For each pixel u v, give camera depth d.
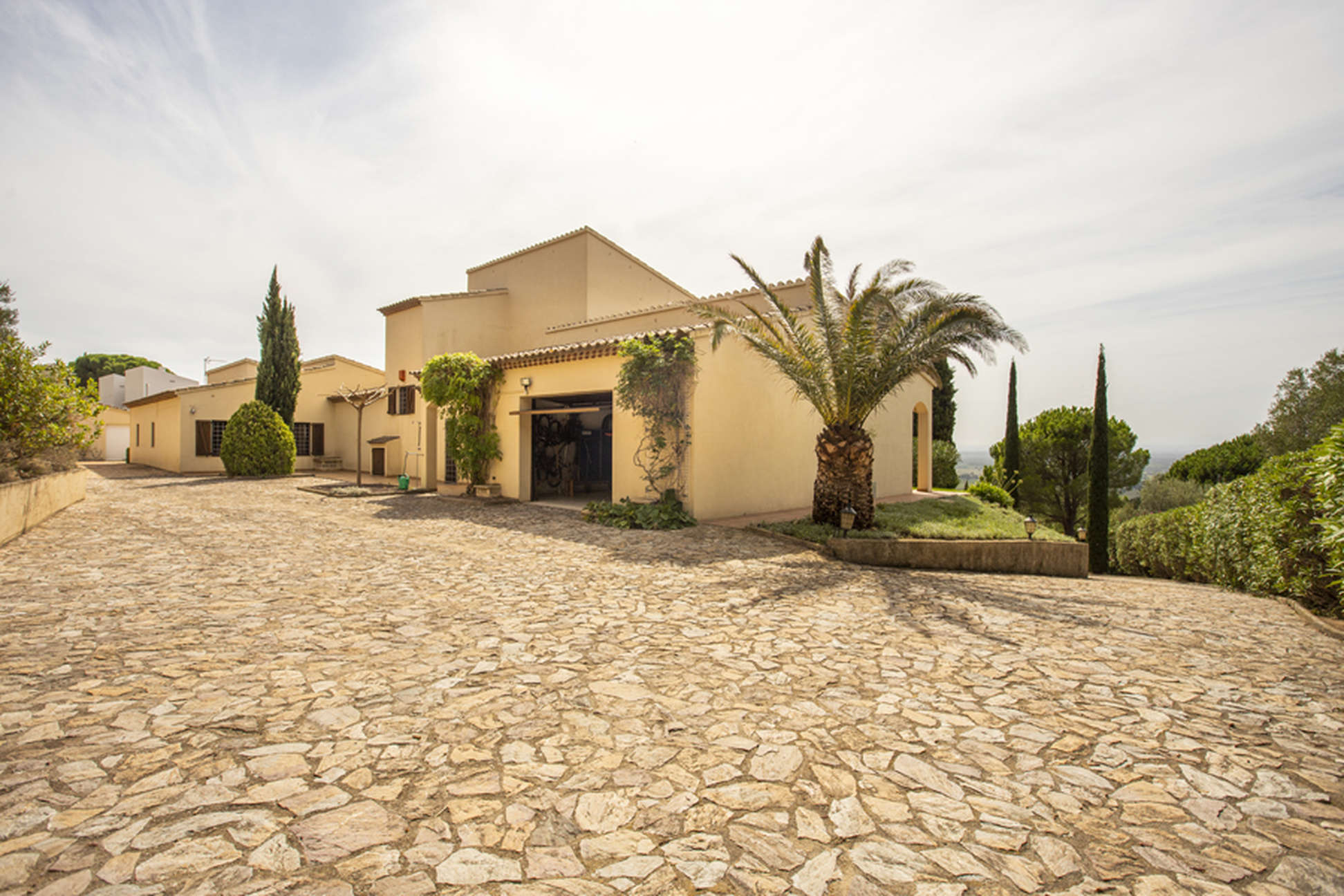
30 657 4.20
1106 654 4.88
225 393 23.66
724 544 9.59
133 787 2.64
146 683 3.80
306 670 4.09
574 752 3.06
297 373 24.16
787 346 11.08
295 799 2.58
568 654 4.54
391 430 22.59
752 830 2.45
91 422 13.85
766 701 3.76
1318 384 26.45
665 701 3.73
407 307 20.30
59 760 2.85
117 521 10.51
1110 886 2.15
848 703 3.76
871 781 2.85
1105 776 2.94
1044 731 3.42
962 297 9.73
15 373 10.13
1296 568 7.33
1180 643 5.30
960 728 3.44
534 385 14.36
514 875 2.15
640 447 12.12
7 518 8.28
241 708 3.48
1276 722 3.61
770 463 13.26
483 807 2.57
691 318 17.11
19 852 2.18
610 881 2.13
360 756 2.97
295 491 16.75
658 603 6.12
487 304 20.36
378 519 11.89
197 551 8.22
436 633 4.97
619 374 11.76
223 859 2.18
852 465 10.78
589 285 18.58
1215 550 10.05
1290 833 2.49
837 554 9.25
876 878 2.17
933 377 20.38
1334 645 5.41
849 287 10.86
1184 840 2.43
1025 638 5.27
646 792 2.71
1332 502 6.23
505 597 6.21
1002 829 2.49
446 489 17.06
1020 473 25.69
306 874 2.12
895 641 5.06
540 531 10.68
